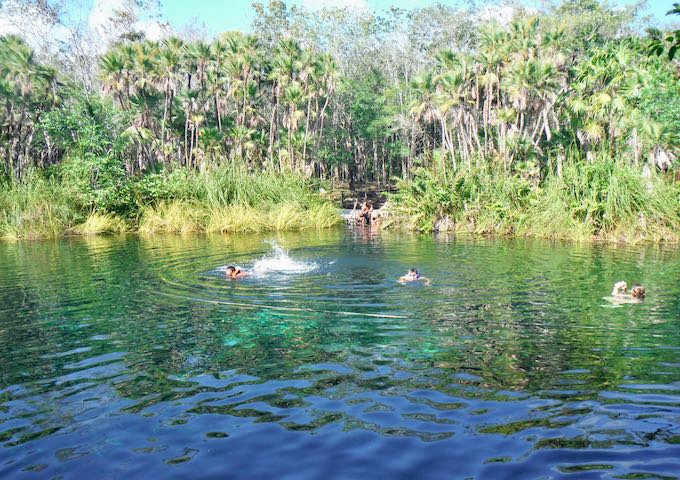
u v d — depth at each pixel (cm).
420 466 475
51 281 1328
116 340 838
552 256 1634
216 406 601
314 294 1120
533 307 998
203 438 532
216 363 730
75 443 529
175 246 1988
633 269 1388
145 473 474
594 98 2648
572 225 2138
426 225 2469
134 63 4059
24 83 3534
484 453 493
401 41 5800
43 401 625
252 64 4425
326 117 5328
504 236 2248
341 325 892
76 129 3041
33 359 764
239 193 2819
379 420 559
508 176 2669
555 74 3403
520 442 511
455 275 1319
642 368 686
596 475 457
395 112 5241
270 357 749
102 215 2673
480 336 823
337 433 534
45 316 990
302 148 4488
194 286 1219
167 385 662
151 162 3972
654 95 2219
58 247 2050
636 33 4703
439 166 2880
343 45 5878
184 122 4603
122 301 1089
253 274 1353
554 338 810
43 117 3238
